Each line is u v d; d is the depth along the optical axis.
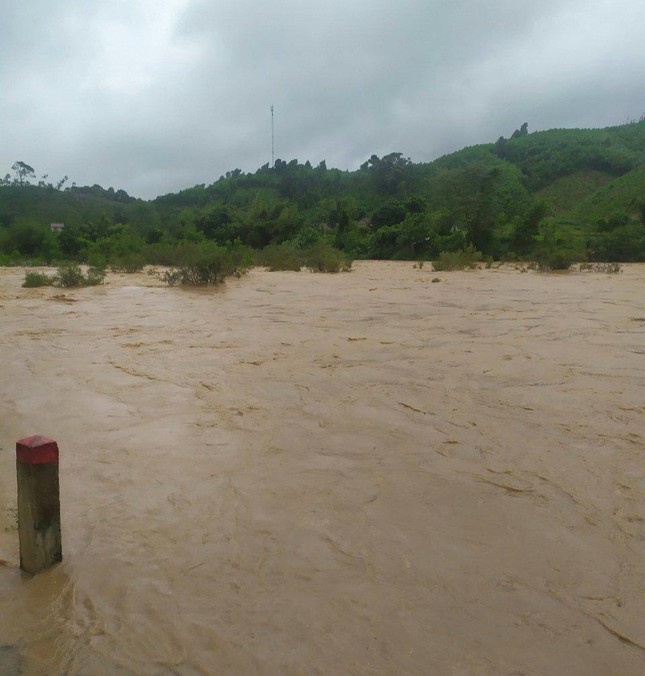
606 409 5.12
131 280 19.52
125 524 3.18
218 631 2.36
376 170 92.94
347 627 2.39
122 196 118.06
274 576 2.73
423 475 3.82
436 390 5.74
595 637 2.35
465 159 116.44
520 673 2.16
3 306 12.13
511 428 4.67
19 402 5.33
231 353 7.39
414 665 2.19
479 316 10.74
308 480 3.74
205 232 59.75
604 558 2.90
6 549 2.95
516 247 42.41
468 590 2.64
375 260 46.50
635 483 3.71
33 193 94.69
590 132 127.81
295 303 12.72
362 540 3.04
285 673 2.15
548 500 3.49
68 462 4.00
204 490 3.59
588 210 72.06
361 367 6.66
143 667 2.18
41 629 2.37
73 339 8.34
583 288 16.83
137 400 5.39
